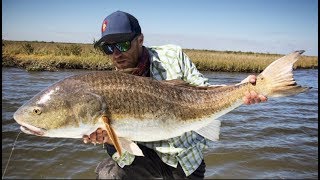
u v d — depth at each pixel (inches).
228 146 70.3
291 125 92.0
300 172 57.0
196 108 37.3
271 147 70.7
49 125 35.0
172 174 41.3
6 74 193.0
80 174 50.4
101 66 257.3
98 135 35.3
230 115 101.4
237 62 322.0
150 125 35.9
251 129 85.9
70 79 36.1
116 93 34.9
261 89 36.3
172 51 41.6
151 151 41.0
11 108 98.1
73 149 64.9
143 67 40.0
